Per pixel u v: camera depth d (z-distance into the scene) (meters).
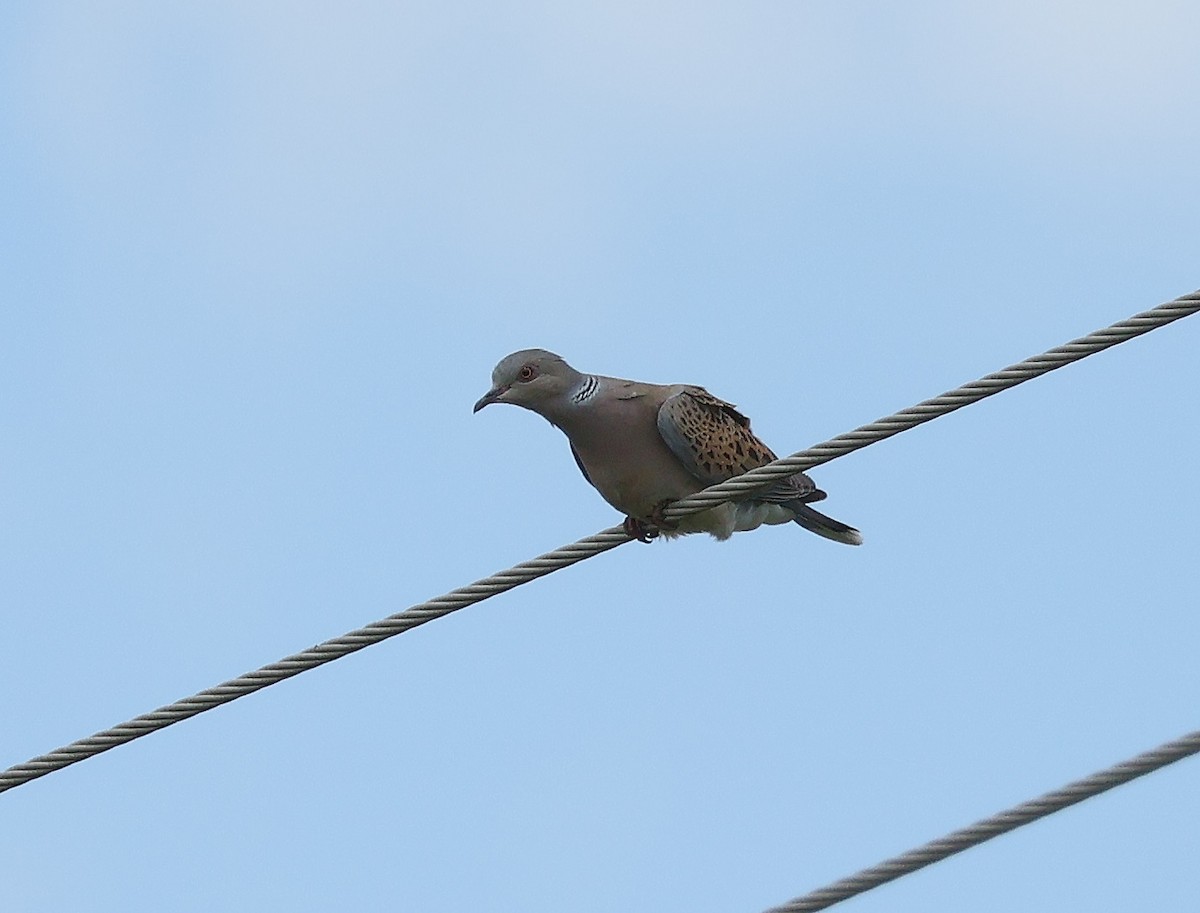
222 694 12.25
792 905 9.77
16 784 12.22
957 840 9.54
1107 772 9.25
